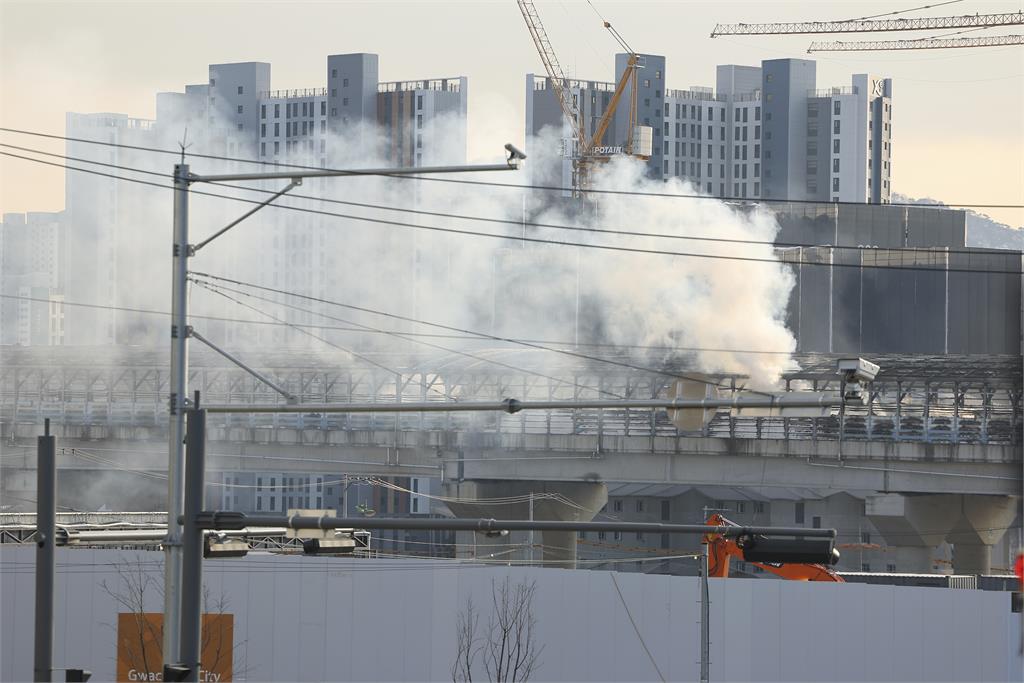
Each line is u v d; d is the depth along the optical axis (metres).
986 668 104.81
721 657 106.69
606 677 106.62
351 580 104.50
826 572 124.81
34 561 105.50
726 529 58.16
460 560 118.12
